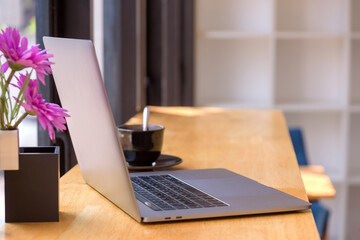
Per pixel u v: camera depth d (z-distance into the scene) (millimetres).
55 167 981
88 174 1224
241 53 4359
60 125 951
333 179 4184
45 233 926
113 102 2594
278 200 1093
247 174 1381
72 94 1093
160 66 3406
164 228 950
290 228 958
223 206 1044
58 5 1678
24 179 977
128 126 1476
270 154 1658
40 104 930
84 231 937
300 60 4402
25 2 1478
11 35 905
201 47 4344
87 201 1115
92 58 931
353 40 4395
